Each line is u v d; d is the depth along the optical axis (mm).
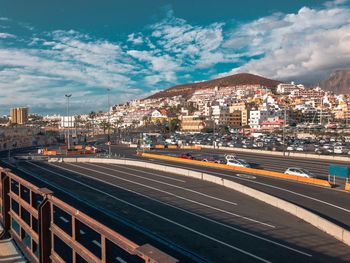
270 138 109438
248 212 23250
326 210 23688
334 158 57156
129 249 4402
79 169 47625
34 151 84062
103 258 5215
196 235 18375
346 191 30562
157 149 84250
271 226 20016
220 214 22781
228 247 16516
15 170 46375
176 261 3738
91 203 26078
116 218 21797
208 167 49062
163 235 18359
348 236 16906
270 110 182500
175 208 24516
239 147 86000
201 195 29094
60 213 21406
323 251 15984
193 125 183750
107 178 38906
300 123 185125
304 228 19609
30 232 9008
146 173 43062
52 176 40594
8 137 100000
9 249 10297
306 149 76438
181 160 57000
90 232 17781
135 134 173250
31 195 9078
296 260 14891
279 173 38906
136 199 27562
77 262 6598
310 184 34219
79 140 128375
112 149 88750
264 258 15133
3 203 11336
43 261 7750
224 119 189250
